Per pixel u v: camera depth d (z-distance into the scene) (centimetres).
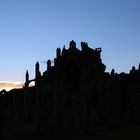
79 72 9075
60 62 9156
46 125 5722
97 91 9119
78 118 7869
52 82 8606
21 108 10062
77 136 5444
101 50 9694
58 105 7869
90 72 9200
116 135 5578
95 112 8750
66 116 7731
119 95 9850
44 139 4197
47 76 9144
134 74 9700
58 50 9275
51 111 7500
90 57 9381
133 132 6000
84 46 9444
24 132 5984
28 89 10106
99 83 9219
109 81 9594
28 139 5025
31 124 8088
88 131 6216
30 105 9825
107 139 5088
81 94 8562
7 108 10244
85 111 8269
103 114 8862
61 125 7125
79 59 9194
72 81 8969
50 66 9325
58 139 4838
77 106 8256
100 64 9494
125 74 10069
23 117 9744
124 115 8956
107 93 9312
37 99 8819
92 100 8994
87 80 8938
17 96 10456
